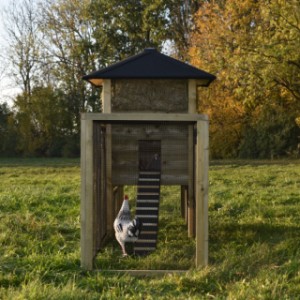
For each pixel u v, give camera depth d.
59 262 8.14
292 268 7.69
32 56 54.28
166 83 10.03
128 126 10.55
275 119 37.12
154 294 6.85
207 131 8.10
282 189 17.56
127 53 51.62
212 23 32.28
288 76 22.56
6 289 6.90
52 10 53.53
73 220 12.18
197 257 8.17
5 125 54.06
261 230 10.94
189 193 10.61
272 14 22.53
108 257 9.00
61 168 31.41
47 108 52.28
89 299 6.50
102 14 51.41
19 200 14.66
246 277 7.38
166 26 49.50
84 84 53.03
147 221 9.45
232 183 19.64
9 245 9.55
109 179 10.58
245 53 22.75
